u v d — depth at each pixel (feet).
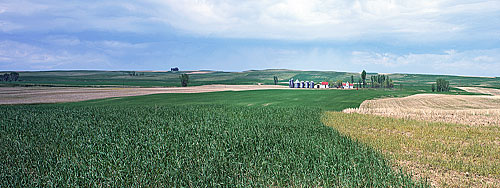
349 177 34.12
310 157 41.70
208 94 245.65
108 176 34.58
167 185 32.37
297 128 70.18
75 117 90.79
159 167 37.06
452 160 42.86
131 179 33.65
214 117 88.99
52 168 37.17
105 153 43.55
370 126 74.95
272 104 159.74
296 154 43.21
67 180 33.17
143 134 59.98
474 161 43.29
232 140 52.47
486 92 361.71
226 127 68.03
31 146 50.06
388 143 53.72
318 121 83.61
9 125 74.43
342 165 38.19
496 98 191.31
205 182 32.94
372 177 34.32
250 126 71.15
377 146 51.24
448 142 55.67
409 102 172.45
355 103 165.58
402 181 33.19
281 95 231.09
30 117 89.45
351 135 62.39
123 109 115.44
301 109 116.26
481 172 37.47
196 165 38.29
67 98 209.97
